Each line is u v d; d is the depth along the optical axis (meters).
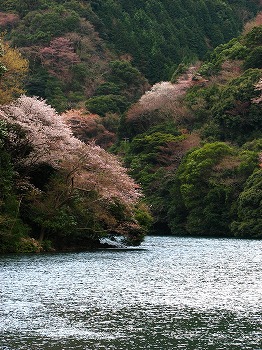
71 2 147.50
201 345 17.62
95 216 48.66
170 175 85.50
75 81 128.62
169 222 84.62
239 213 74.06
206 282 28.70
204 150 80.19
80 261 37.88
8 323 19.80
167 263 37.69
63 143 47.50
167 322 20.27
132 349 17.20
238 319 20.70
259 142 83.62
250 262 38.62
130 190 50.72
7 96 56.41
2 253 42.12
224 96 93.56
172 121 101.38
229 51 113.25
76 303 23.09
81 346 17.45
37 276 29.86
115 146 105.06
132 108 106.50
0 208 42.78
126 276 30.67
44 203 46.00
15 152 46.81
